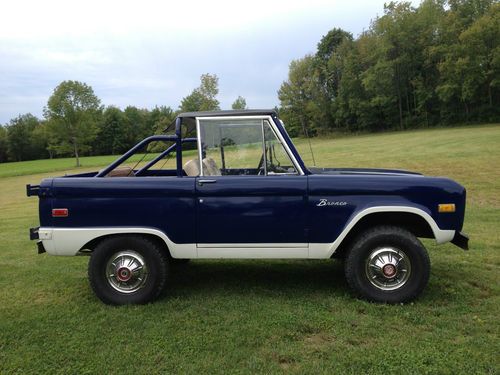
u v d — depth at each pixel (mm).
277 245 4434
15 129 89750
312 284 5055
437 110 59781
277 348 3539
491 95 53625
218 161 4781
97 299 4781
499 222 7988
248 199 4406
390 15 61656
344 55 70625
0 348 3699
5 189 24094
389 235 4301
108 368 3314
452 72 53719
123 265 4531
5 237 9156
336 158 24484
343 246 4789
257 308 4363
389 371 3148
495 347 3436
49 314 4379
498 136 29844
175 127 4730
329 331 3814
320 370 3189
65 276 5723
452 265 5508
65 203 4477
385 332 3758
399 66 61781
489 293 4590
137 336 3822
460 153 21578
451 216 4301
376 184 4340
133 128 92625
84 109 42688
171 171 5590
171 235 4465
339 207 4352
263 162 4688
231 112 4613
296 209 4383
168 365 3328
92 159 57469
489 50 51750
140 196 4438
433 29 59688
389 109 62250
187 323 4051
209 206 4422
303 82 69938
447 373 3104
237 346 3596
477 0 58656
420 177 4418
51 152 80938
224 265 5945
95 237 4473
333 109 69375
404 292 4316
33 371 3316
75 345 3691
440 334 3680
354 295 4590
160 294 4770
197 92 33688
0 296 4992
